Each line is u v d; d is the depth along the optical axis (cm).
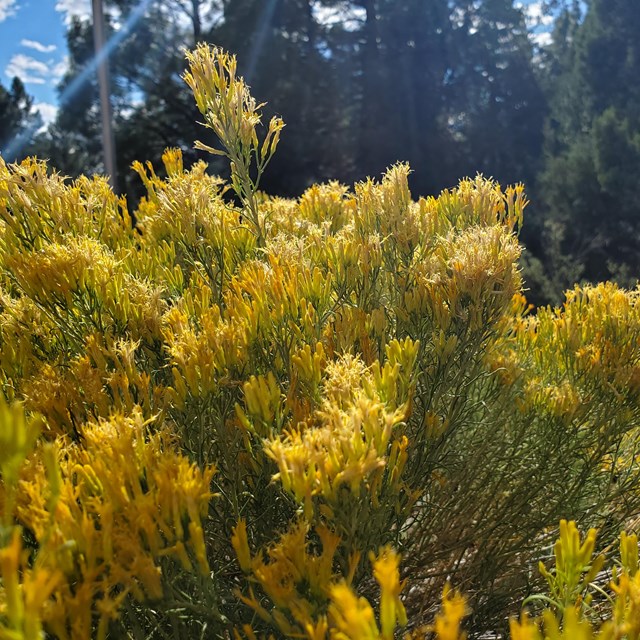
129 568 18
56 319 30
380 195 37
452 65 379
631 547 19
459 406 32
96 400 25
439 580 34
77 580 17
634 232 322
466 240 33
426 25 364
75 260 29
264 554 26
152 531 17
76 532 17
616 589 17
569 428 37
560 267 245
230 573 26
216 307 29
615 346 38
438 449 32
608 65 363
